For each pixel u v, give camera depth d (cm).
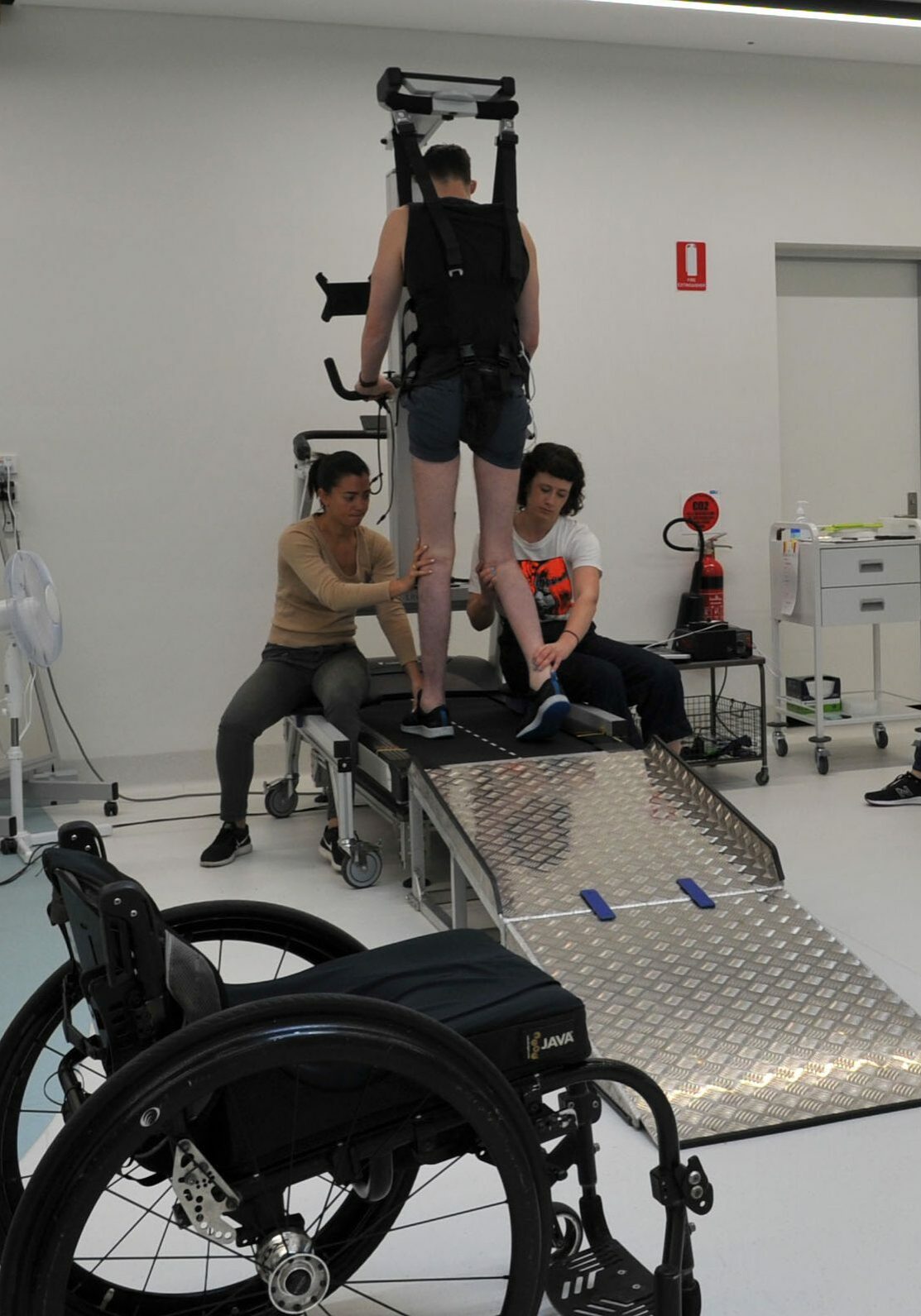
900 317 641
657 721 463
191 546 544
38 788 498
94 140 520
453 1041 145
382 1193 160
